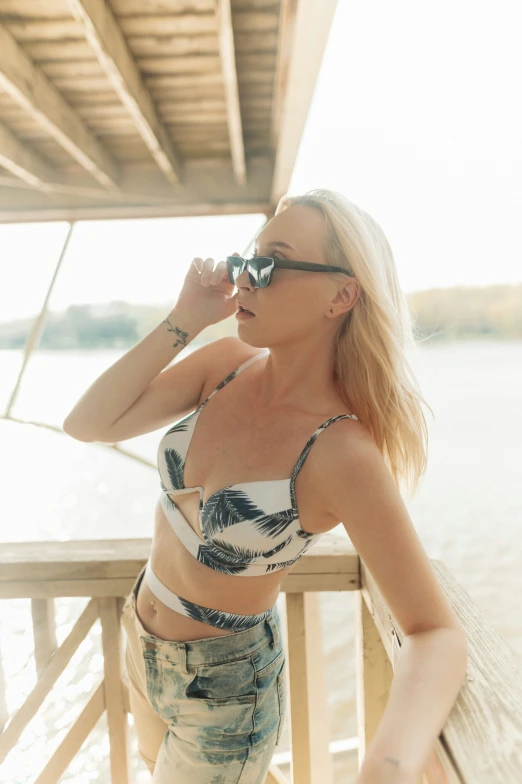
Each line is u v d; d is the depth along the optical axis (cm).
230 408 107
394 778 58
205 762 103
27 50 344
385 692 127
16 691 388
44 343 4366
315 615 134
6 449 2064
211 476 101
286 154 402
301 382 101
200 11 303
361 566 127
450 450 1747
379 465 87
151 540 139
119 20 311
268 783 135
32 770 273
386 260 103
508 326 4756
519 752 60
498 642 83
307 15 221
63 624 508
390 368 100
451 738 64
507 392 3014
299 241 98
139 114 376
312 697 133
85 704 135
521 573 757
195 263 117
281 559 97
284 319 98
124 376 115
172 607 104
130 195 571
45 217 607
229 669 102
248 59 352
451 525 993
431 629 78
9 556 132
